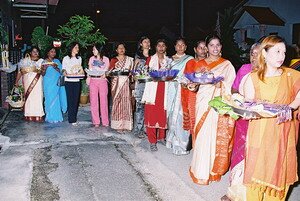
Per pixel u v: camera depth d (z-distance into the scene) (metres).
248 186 3.40
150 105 5.69
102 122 7.58
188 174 4.87
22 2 13.99
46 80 7.85
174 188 4.44
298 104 3.27
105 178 4.75
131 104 6.99
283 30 15.84
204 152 4.41
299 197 4.23
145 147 6.07
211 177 4.50
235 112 3.27
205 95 4.32
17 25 15.88
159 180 4.68
